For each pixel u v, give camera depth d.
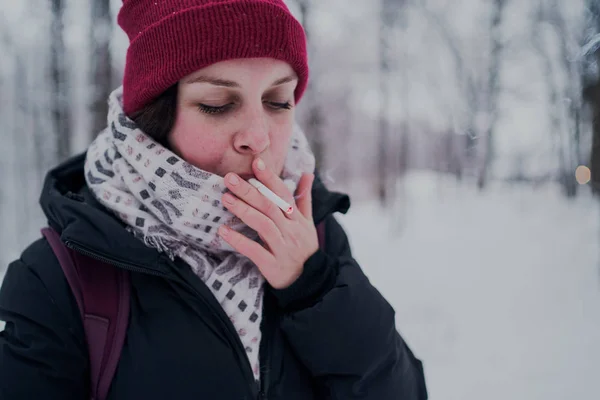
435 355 3.47
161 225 0.88
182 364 0.80
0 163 8.46
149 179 0.85
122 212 0.87
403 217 9.75
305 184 0.99
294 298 0.89
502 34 11.28
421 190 14.34
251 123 0.82
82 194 0.97
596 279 4.89
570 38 9.73
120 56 4.91
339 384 0.90
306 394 0.92
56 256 0.83
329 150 13.38
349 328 0.87
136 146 0.85
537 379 3.01
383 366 0.91
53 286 0.81
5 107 8.32
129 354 0.80
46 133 7.24
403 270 5.93
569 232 7.61
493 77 11.34
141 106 0.87
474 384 3.02
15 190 8.43
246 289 0.88
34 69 6.82
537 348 3.43
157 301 0.84
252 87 0.80
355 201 14.90
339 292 0.89
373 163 15.19
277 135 0.89
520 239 7.48
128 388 0.79
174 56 0.78
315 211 1.06
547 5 10.17
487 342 3.61
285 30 0.80
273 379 0.89
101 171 0.94
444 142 15.64
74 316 0.80
